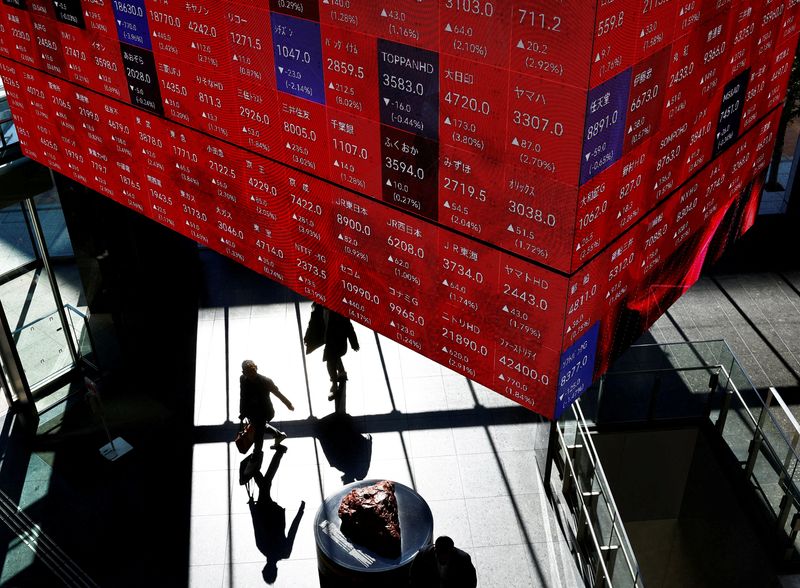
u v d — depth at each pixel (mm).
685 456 9336
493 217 3348
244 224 4758
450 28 3062
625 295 3826
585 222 3150
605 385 8875
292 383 9914
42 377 9758
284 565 7578
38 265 9297
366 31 3381
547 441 8117
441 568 6223
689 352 8805
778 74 4473
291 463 8742
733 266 12266
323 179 4051
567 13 2703
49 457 8977
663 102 3342
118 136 5199
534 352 3545
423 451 8859
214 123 4465
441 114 3297
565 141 2939
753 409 8227
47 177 8180
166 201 5227
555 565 7551
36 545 7895
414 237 3762
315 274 4480
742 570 8234
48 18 5082
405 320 4102
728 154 4316
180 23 4246
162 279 10789
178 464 8797
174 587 7434
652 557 9906
